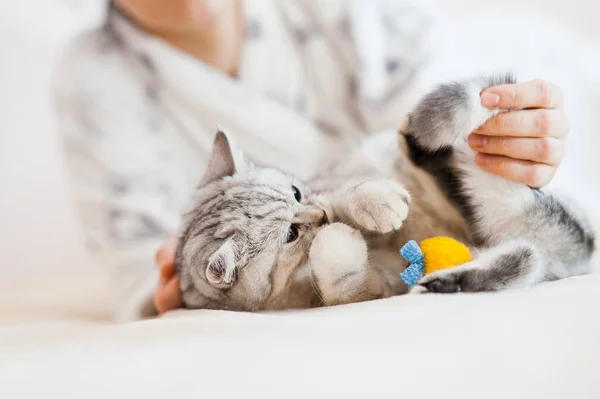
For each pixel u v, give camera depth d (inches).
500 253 19.0
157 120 34.5
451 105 20.0
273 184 22.0
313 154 34.0
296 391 13.9
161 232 32.2
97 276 39.5
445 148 20.6
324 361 14.7
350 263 20.0
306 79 35.5
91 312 31.4
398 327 15.9
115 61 34.6
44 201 41.6
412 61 34.4
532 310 16.0
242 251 21.0
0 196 41.2
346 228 20.6
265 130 33.5
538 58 35.8
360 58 34.0
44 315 30.6
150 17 32.7
